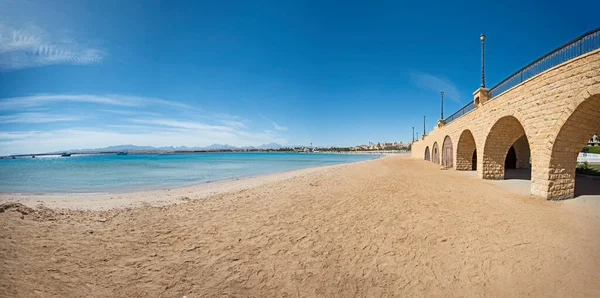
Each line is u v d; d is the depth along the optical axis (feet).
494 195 33.42
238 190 46.88
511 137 47.42
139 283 13.65
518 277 13.56
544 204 27.94
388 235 20.04
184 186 60.75
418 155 170.09
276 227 23.00
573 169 30.81
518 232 19.49
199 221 25.35
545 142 30.19
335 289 13.23
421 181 48.21
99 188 58.75
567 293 12.14
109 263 15.85
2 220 20.72
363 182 50.42
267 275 14.65
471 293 12.51
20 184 66.64
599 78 23.45
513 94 36.81
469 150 68.90
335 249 17.89
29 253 16.01
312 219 25.17
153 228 23.07
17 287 12.28
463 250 16.81
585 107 25.84
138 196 44.86
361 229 21.67
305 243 19.11
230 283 13.84
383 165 98.32
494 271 14.23
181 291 13.02
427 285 13.32
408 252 16.96
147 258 16.74
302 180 58.75
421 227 21.43
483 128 48.16
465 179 50.19
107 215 27.66
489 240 18.17
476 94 52.13
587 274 13.55
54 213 26.58
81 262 15.72
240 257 16.93
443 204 28.86
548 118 29.73
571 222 21.52
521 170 67.97
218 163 169.17
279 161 198.39
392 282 13.71
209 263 16.08
